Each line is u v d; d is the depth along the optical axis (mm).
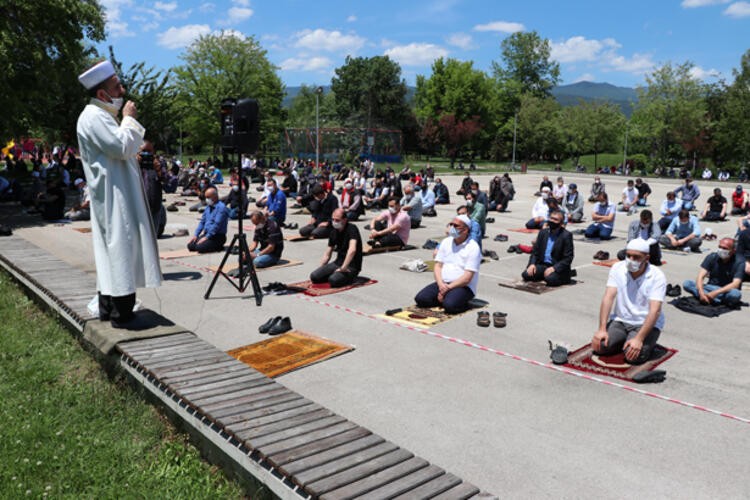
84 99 29766
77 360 5715
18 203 20500
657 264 11102
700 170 56750
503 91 85938
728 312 7902
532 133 74375
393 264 10875
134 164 4965
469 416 4613
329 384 5215
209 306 7762
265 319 7195
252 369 4688
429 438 4242
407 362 5797
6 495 3430
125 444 4098
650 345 5816
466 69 79688
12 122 19031
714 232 16812
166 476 3750
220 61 55344
